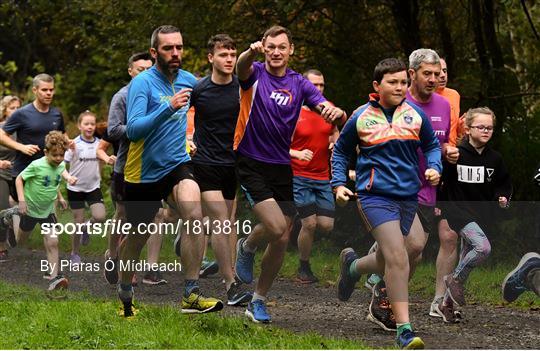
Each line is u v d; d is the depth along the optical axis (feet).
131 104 29.22
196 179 34.14
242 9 53.16
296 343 27.17
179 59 29.43
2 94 89.30
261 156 30.55
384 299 30.25
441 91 34.91
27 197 40.55
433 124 32.89
